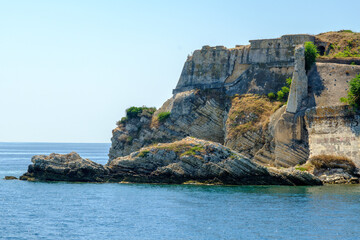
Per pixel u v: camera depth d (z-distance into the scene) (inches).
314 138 4982.8
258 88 5969.5
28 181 5093.5
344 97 5039.4
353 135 4808.1
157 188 4574.3
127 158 5007.4
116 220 3417.8
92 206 3858.3
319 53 6048.2
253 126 5585.6
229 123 5757.9
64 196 4269.2
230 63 6284.5
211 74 6382.9
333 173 4783.5
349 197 4020.7
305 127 5093.5
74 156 5123.0
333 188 4456.2
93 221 3403.1
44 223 3368.6
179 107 6284.5
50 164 5093.5
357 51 5915.4
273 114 5472.4
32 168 5221.5
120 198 4141.2
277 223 3260.3
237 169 4672.7
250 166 4655.5
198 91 6279.5
